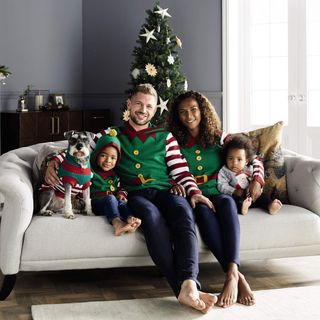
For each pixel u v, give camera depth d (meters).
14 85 6.26
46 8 6.50
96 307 2.87
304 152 6.41
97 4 6.85
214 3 6.66
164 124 3.54
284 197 3.52
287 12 6.41
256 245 3.17
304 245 3.24
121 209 3.11
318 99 6.32
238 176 3.38
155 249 2.91
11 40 6.22
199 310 2.74
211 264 3.70
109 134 3.32
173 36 6.19
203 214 3.11
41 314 2.77
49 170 3.17
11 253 2.93
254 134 3.65
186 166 3.35
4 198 2.98
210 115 3.45
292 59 6.39
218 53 6.69
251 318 2.71
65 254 2.97
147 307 2.87
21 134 5.88
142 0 6.76
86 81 6.91
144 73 6.05
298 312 2.79
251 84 6.63
